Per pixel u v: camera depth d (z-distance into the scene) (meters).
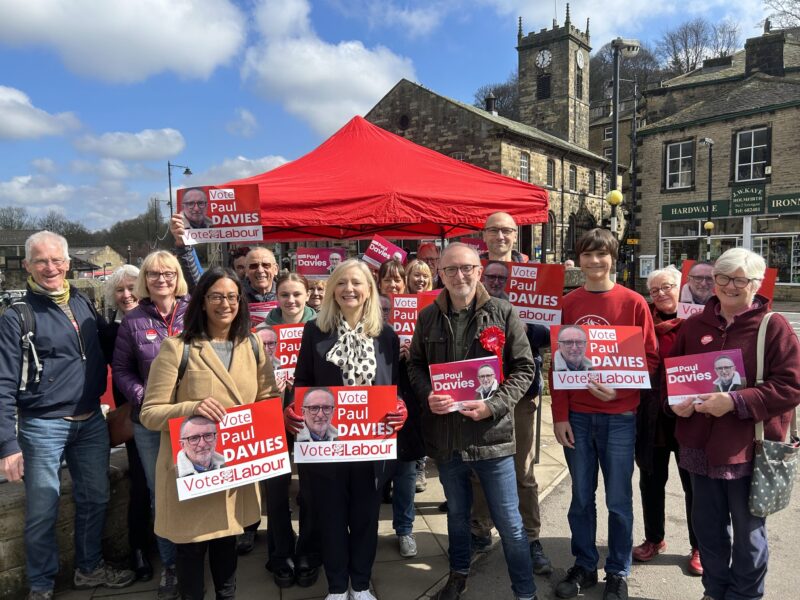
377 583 3.29
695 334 2.87
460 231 9.60
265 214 5.66
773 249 22.23
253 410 2.65
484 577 3.39
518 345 2.91
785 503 2.64
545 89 42.31
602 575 3.36
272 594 3.18
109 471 3.43
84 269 47.06
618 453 3.03
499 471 2.86
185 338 2.67
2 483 3.25
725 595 2.83
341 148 7.28
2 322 2.85
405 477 3.52
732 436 2.67
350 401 2.82
